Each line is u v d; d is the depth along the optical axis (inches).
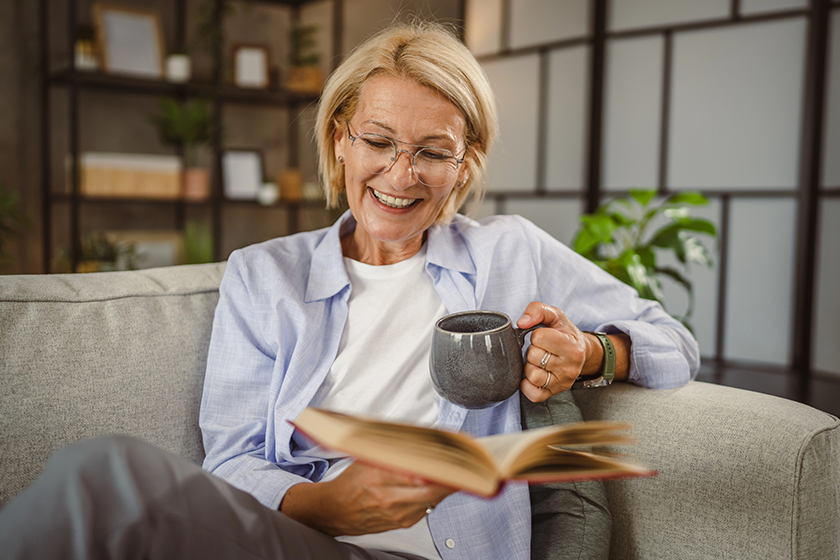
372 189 35.7
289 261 38.4
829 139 104.8
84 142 132.6
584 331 40.1
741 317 113.6
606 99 123.0
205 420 35.4
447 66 34.7
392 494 24.5
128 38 127.2
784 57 106.3
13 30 124.9
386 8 149.9
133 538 21.4
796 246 107.6
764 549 30.5
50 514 20.9
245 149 145.6
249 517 24.8
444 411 34.6
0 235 124.6
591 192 124.2
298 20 155.9
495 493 18.7
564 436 21.2
